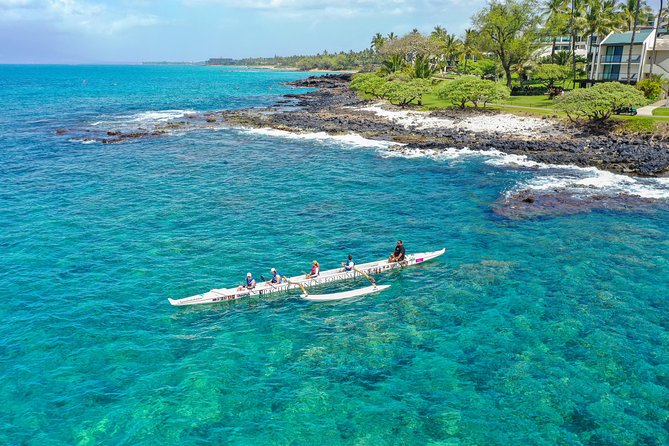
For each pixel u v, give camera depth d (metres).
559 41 149.88
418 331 22.39
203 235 33.72
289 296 25.83
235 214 37.91
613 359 19.97
